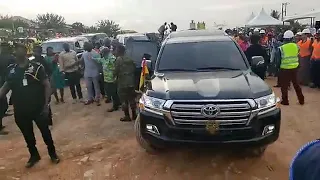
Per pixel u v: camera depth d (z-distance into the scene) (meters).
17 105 4.60
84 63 8.78
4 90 4.71
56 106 8.95
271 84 11.06
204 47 5.59
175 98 4.14
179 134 4.14
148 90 4.55
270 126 4.19
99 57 8.70
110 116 7.61
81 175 4.46
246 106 4.05
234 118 4.05
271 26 26.23
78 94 9.59
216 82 4.50
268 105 4.18
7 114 8.14
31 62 4.62
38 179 4.41
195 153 4.97
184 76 4.89
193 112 4.07
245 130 4.06
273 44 12.89
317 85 10.32
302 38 10.89
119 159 4.94
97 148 5.47
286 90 8.00
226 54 5.43
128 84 6.87
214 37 5.91
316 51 10.04
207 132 4.05
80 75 9.48
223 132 4.06
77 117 7.64
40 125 4.75
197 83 4.51
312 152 1.32
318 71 10.08
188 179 4.21
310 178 1.26
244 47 12.19
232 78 4.68
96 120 7.29
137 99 7.09
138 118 4.95
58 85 9.15
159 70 5.30
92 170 4.59
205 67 5.20
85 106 8.79
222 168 4.48
